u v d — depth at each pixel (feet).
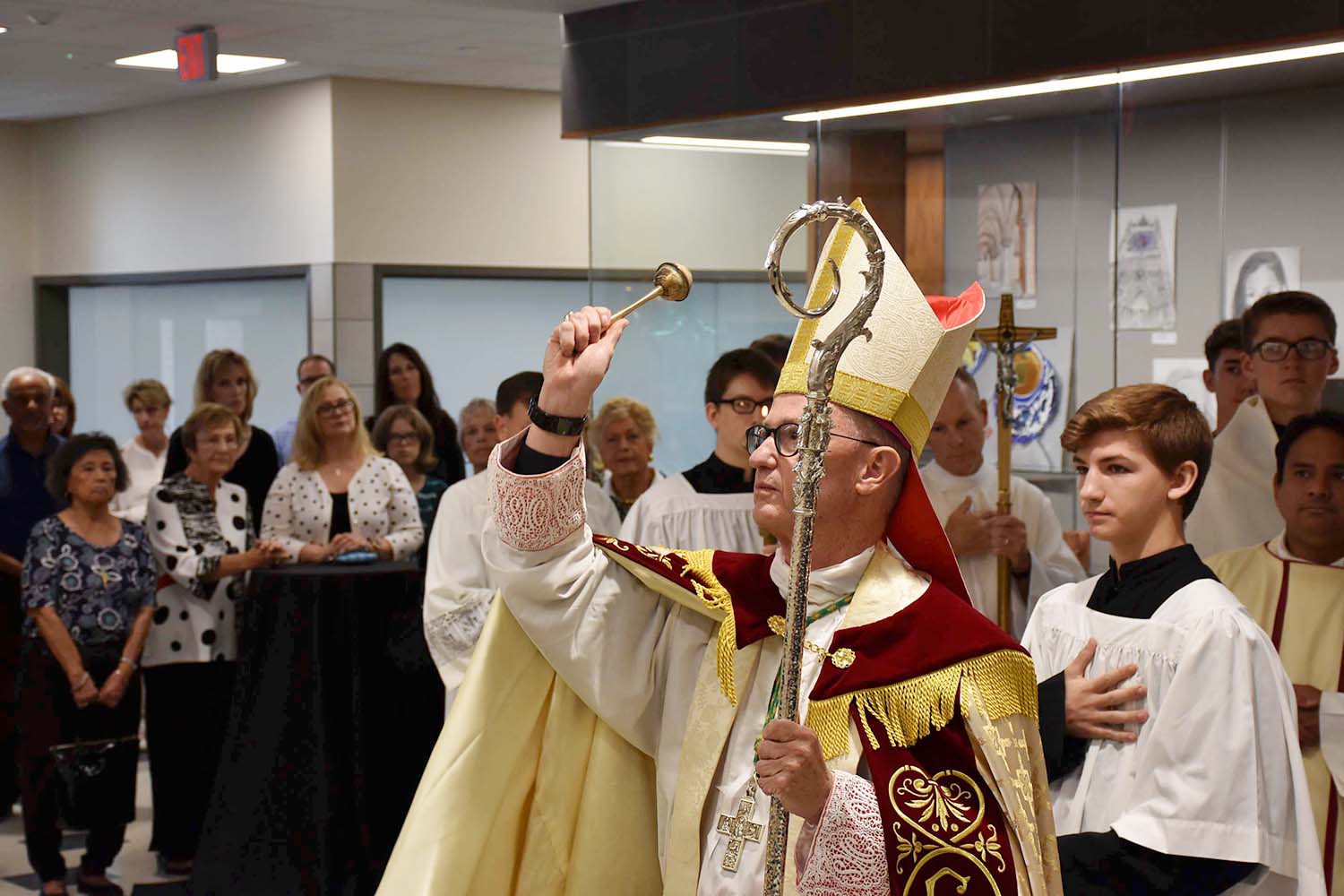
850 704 5.52
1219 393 12.26
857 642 5.59
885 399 5.65
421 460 19.06
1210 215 12.57
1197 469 7.32
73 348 35.53
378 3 21.20
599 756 6.26
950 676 5.42
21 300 35.45
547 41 24.27
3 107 32.42
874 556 5.82
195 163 31.24
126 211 33.06
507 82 28.81
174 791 16.92
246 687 15.06
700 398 16.96
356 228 28.58
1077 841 6.65
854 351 5.68
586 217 31.17
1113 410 7.38
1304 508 11.10
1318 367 11.69
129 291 33.88
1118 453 7.34
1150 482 7.30
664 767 6.12
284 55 25.62
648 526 12.67
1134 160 13.17
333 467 17.03
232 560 16.33
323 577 14.78
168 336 33.12
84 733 15.94
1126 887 6.57
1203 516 11.97
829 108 15.96
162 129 31.96
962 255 14.53
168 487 17.07
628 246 17.76
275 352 30.78
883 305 5.67
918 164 15.06
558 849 6.25
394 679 14.88
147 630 16.52
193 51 23.15
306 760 14.64
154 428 25.12
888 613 5.64
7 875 16.98
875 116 15.47
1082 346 13.42
